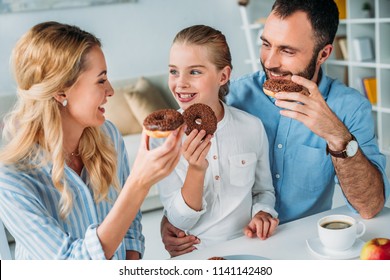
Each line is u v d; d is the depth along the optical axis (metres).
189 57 1.51
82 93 1.29
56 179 1.32
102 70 1.30
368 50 4.67
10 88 4.70
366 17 4.64
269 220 1.47
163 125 1.15
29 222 1.25
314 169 1.74
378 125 4.50
